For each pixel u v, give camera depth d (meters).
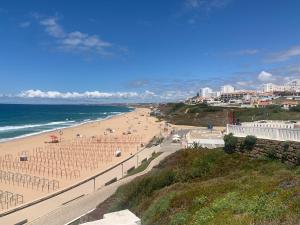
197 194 19.66
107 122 188.50
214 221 13.55
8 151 86.19
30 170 63.81
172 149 68.38
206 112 163.12
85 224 11.82
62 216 32.56
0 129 143.00
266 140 32.59
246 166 31.78
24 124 174.38
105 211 28.48
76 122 197.00
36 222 32.50
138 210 24.12
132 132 135.62
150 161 57.44
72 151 87.69
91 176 56.44
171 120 175.88
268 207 13.34
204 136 67.62
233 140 36.00
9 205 41.19
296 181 17.80
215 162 34.41
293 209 12.52
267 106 146.50
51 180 55.16
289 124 51.38
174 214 17.41
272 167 28.92
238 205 14.83
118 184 41.03
